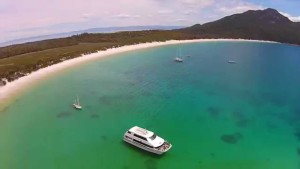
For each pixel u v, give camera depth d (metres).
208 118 58.00
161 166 39.75
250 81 92.31
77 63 113.38
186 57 140.50
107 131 50.81
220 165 40.47
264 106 66.50
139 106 64.62
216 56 148.75
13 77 83.06
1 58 117.56
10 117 56.31
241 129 52.91
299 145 46.84
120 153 43.00
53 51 130.38
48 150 43.69
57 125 53.09
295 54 171.75
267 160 42.16
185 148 45.03
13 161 40.31
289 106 66.81
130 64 117.12
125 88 80.06
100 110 61.62
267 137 49.59
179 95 73.94
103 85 82.94
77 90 76.88
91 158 41.56
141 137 43.47
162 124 54.66
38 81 84.38
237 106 65.88
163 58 134.38
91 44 159.38
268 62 136.12
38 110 60.59
